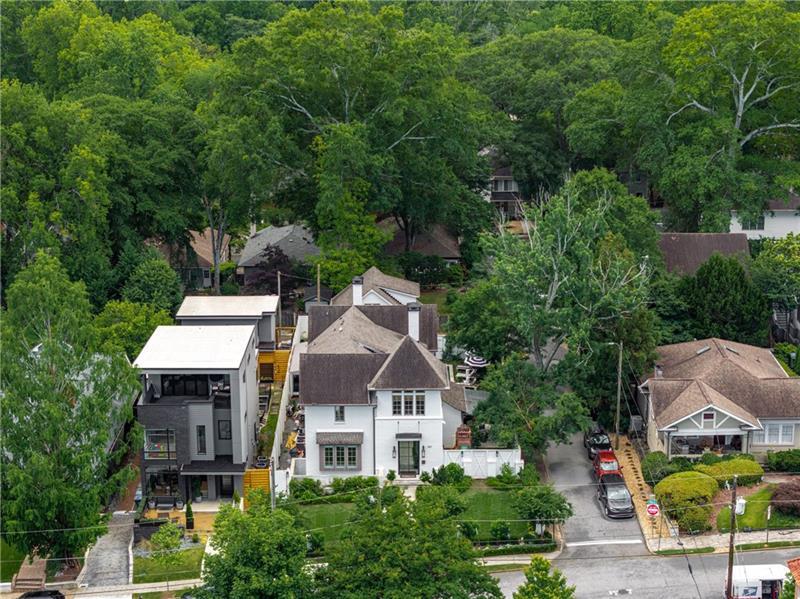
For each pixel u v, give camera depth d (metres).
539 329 80.56
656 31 118.19
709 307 89.62
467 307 86.19
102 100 109.75
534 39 138.62
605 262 83.62
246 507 73.00
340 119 109.62
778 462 75.75
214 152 101.38
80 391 66.19
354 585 54.47
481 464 75.75
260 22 198.00
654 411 78.25
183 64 151.38
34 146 94.88
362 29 109.44
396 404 74.69
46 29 151.38
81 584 65.50
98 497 65.94
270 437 82.19
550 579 54.47
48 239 90.06
